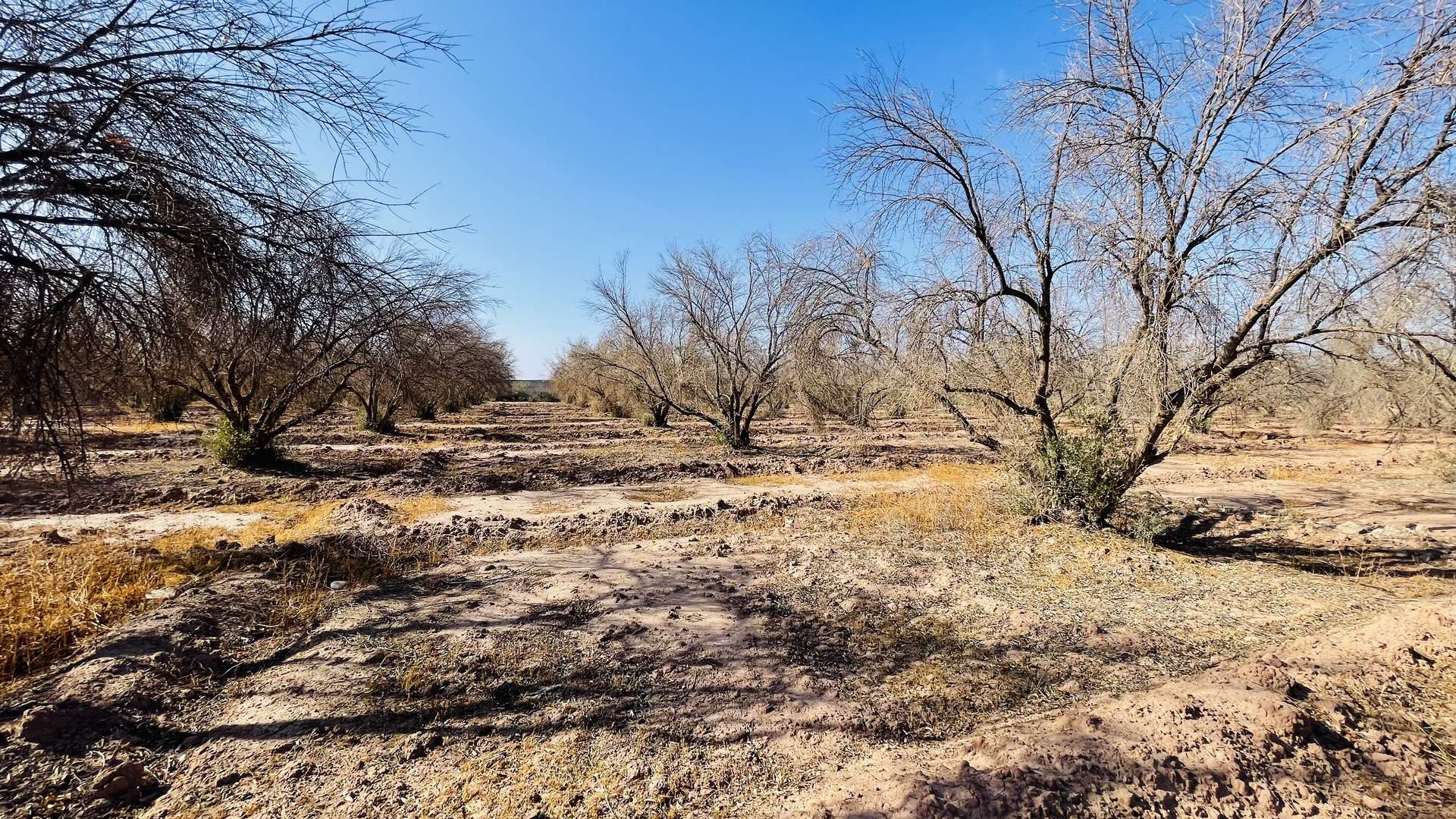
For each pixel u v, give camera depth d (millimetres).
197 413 28562
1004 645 4859
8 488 10305
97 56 4082
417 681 4172
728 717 3742
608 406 41688
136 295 4625
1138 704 3463
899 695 4055
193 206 4250
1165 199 6992
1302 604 5738
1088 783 2783
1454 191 5172
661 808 2898
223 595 5484
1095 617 5449
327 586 6168
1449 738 3330
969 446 21516
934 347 8484
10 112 3721
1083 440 8633
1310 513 10742
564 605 5648
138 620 4832
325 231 4891
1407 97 5363
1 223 3971
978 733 3516
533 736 3521
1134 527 8141
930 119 7516
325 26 4305
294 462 14773
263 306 4734
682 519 9438
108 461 14570
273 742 3465
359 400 25281
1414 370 7000
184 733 3627
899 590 6156
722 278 20344
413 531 8312
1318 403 10227
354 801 2957
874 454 18406
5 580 5387
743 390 21000
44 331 4242
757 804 2918
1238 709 3375
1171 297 7074
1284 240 6410
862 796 2713
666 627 5125
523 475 13938
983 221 7871
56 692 3703
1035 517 8883
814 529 8883
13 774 3049
